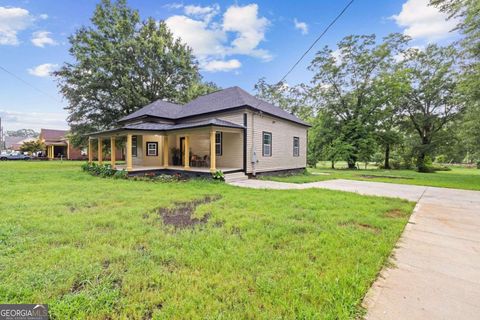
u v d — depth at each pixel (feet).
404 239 10.72
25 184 25.98
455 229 12.17
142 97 58.03
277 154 40.65
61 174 37.37
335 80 67.21
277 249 9.29
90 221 12.57
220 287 6.58
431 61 62.34
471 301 6.05
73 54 55.88
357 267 7.77
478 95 34.76
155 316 5.43
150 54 61.46
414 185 30.68
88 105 57.21
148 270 7.52
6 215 13.50
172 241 9.91
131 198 18.75
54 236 10.30
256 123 35.63
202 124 30.66
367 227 12.39
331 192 23.02
